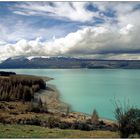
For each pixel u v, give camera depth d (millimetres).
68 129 39188
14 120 46625
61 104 105812
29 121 44719
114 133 31672
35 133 30859
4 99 97250
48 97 125562
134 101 114812
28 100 105062
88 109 95375
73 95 139625
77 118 66875
